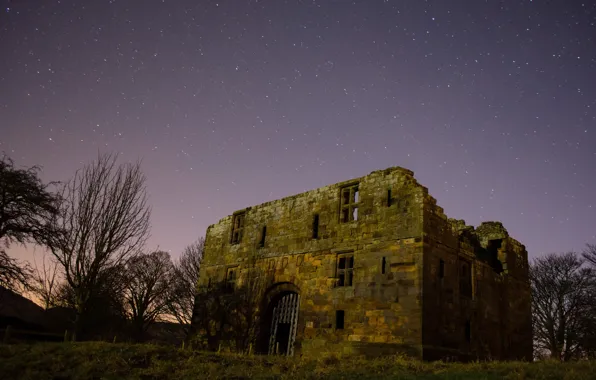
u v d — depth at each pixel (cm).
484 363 1625
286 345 2538
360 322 1986
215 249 3036
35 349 1675
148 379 1423
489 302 2220
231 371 1520
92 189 2264
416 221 1941
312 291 2253
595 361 1505
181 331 4869
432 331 1808
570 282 3834
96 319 3872
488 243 2555
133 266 3969
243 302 2625
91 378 1396
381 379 1341
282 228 2578
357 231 2162
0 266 2777
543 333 3866
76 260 2158
